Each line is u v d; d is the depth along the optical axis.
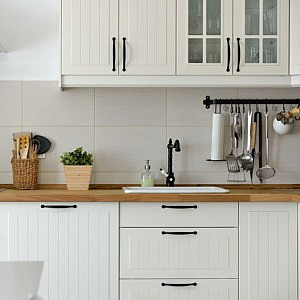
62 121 3.66
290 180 3.71
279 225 3.19
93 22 3.39
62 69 3.39
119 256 3.18
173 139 3.68
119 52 3.40
